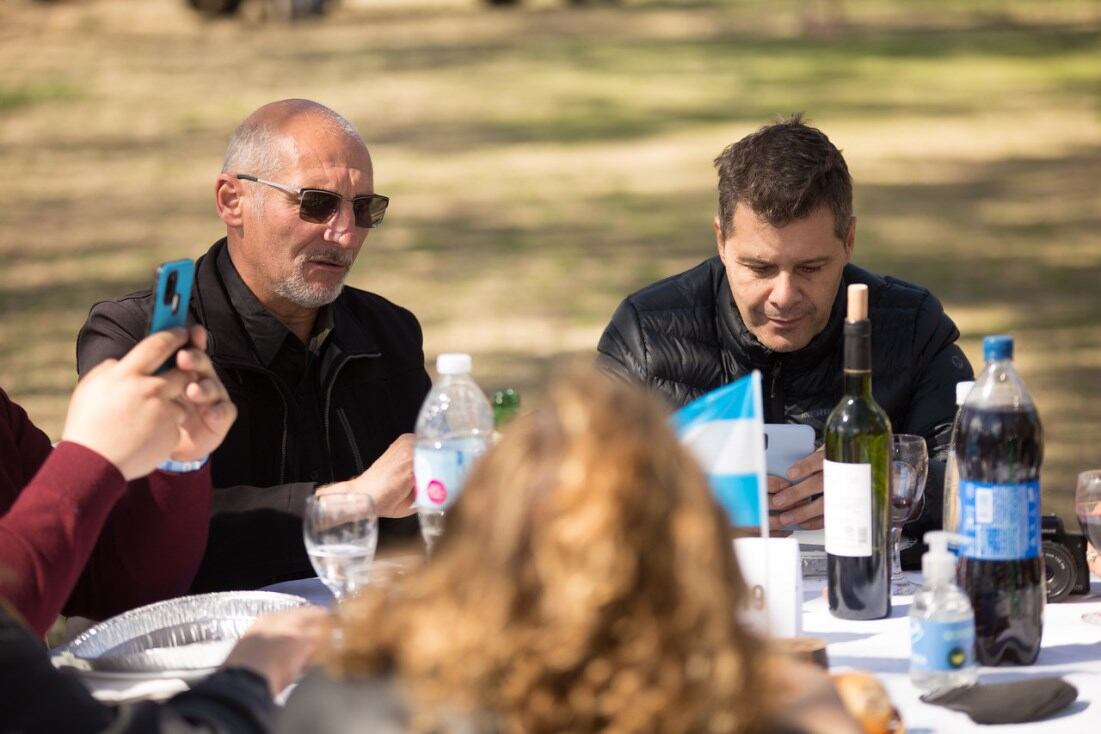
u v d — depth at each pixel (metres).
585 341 10.74
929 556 2.40
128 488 2.95
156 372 2.51
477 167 19.31
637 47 32.44
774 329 3.74
